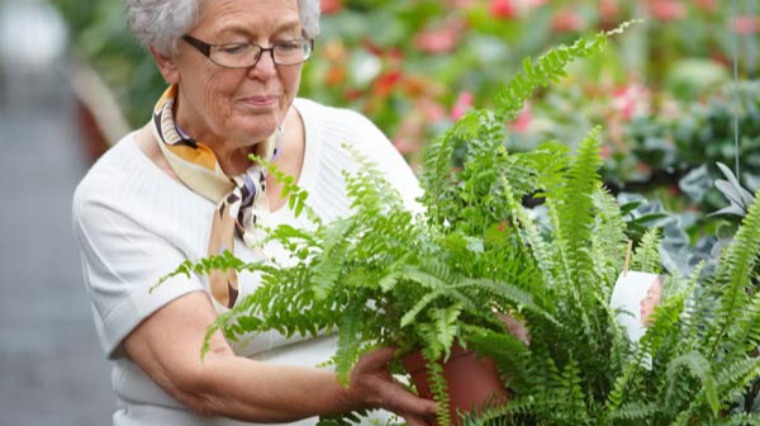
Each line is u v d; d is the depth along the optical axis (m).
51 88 37.78
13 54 37.81
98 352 11.38
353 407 3.16
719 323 2.94
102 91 15.01
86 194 3.62
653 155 5.21
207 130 3.57
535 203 4.24
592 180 2.99
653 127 5.41
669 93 7.73
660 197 5.01
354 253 2.92
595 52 3.09
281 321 3.02
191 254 3.53
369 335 2.98
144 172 3.62
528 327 2.97
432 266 2.89
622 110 6.40
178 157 3.58
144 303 3.46
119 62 14.31
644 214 3.99
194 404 3.41
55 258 15.97
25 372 10.76
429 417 3.04
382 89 7.92
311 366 3.53
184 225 3.55
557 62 3.08
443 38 8.85
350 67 8.38
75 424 9.22
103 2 15.64
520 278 2.95
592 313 3.00
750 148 4.93
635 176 5.17
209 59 3.39
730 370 2.88
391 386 3.03
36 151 27.38
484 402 2.98
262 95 3.41
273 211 3.63
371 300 3.02
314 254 3.06
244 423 3.56
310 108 3.83
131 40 13.55
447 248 2.95
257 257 3.55
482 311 2.95
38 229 18.14
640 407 2.90
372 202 2.95
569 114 6.48
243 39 3.38
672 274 3.09
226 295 3.51
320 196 3.72
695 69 7.93
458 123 3.14
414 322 2.93
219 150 3.58
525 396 2.96
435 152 3.17
